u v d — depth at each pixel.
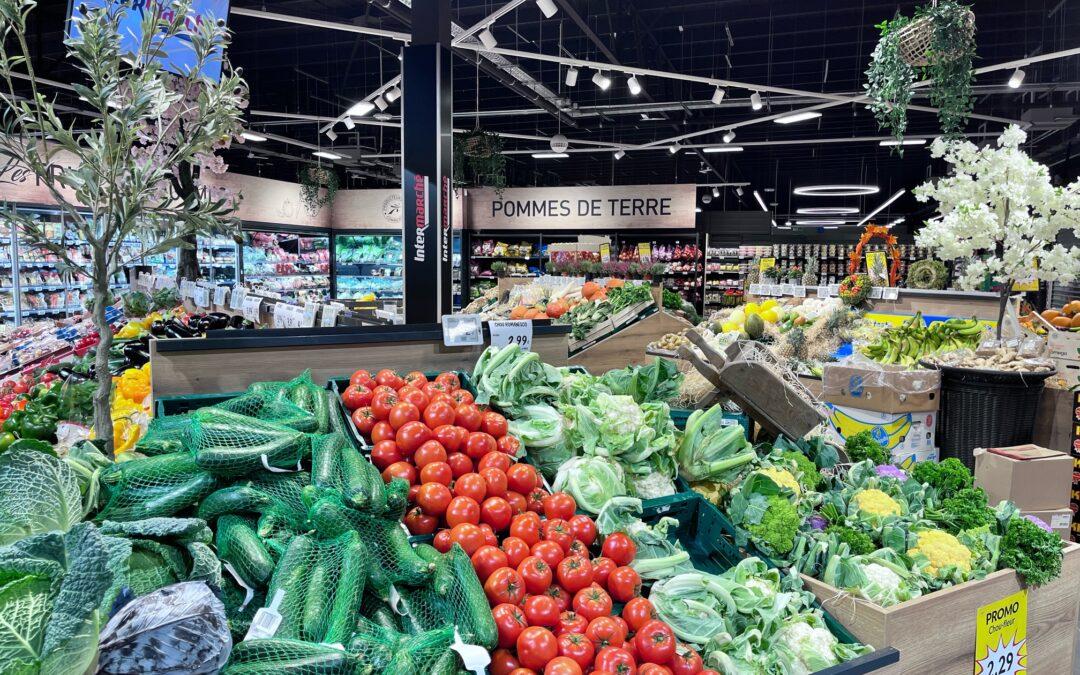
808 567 2.33
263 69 14.42
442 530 1.93
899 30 5.86
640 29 12.15
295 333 3.14
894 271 8.42
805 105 15.75
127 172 2.16
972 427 3.87
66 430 2.92
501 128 19.80
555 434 2.39
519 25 12.38
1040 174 4.55
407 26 11.06
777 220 29.89
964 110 5.83
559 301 6.39
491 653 1.64
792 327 5.95
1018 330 5.01
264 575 1.57
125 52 2.06
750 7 11.68
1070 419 4.29
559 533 1.93
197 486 1.73
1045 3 10.83
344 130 18.70
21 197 8.91
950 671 2.32
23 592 1.06
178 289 7.39
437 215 5.82
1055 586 2.66
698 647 1.87
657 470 2.49
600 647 1.66
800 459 2.82
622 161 24.47
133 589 1.33
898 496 2.86
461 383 2.69
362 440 2.22
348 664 1.34
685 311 8.66
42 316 9.34
